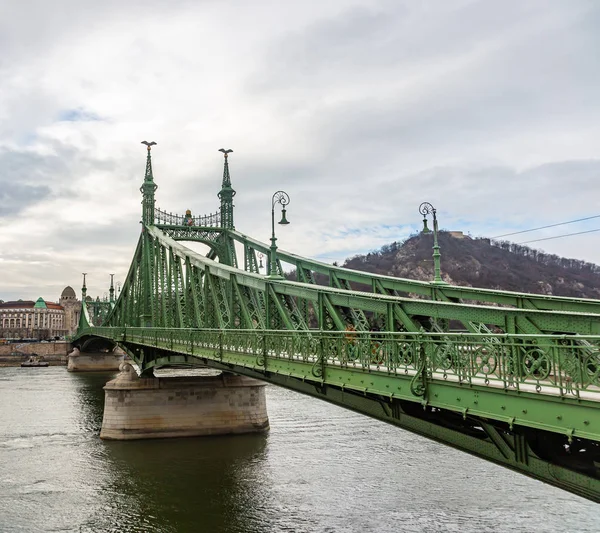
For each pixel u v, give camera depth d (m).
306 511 26.50
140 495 29.30
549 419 10.36
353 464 34.41
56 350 152.00
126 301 63.66
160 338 37.28
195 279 36.41
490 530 23.59
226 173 51.78
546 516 25.12
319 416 51.44
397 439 41.41
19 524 25.67
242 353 23.03
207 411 43.56
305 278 32.56
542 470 11.47
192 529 24.81
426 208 23.77
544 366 10.60
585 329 12.64
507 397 11.27
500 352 11.41
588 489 10.59
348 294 18.84
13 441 42.31
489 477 31.27
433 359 13.18
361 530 23.97
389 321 16.89
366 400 16.78
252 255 45.62
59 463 35.53
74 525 25.53
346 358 16.41
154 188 51.91
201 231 50.66
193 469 33.72
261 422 44.50
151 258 51.31
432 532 23.52
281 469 33.50
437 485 29.97
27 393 73.69
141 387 42.88
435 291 23.42
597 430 9.46
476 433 13.78
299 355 18.81
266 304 24.08
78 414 55.75
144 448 39.09
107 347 123.06
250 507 27.23
